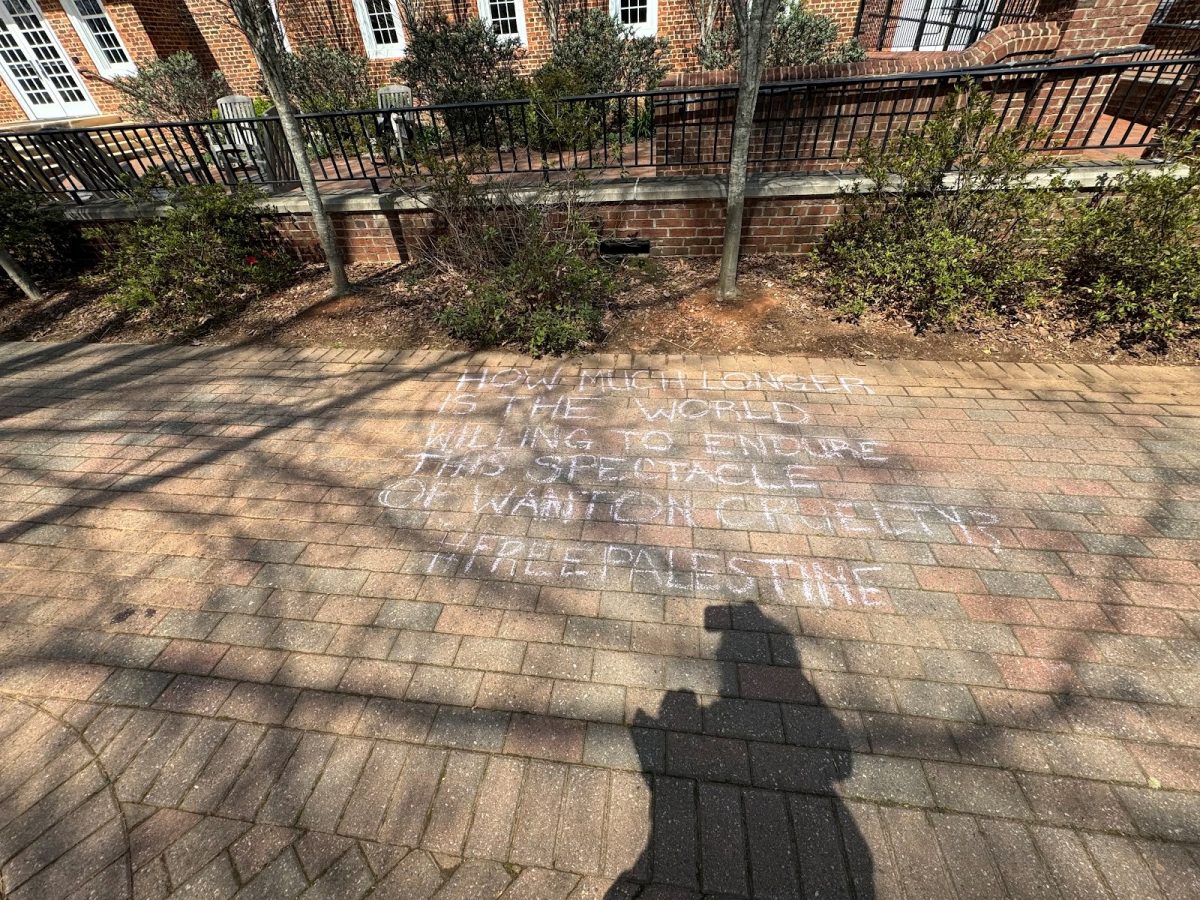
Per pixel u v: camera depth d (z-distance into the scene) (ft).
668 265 19.63
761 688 7.65
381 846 6.38
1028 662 7.81
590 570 9.44
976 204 15.38
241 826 6.64
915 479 10.93
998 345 14.78
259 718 7.68
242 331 18.02
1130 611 8.41
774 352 15.11
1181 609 8.40
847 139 19.83
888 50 35.55
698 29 33.68
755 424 12.61
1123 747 6.88
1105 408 12.49
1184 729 7.02
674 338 15.92
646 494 10.90
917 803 6.47
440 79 30.73
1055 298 15.84
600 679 7.85
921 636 8.20
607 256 19.53
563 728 7.32
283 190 21.26
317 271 20.99
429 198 18.39
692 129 20.53
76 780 7.18
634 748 7.08
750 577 9.19
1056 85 18.15
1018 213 15.15
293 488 11.59
